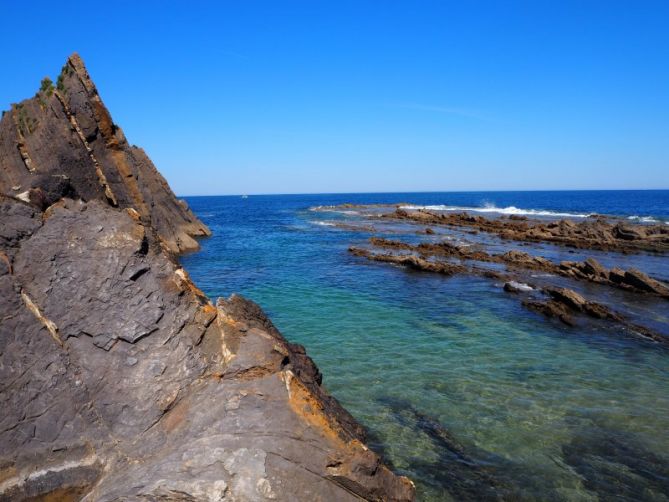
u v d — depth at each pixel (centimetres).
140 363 767
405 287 2561
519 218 6562
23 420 684
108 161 2120
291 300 2233
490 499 838
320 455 659
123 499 571
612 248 4031
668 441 1041
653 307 2219
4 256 768
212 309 856
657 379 1381
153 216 3709
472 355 1546
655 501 847
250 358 781
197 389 747
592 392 1282
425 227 5981
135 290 819
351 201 17988
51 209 864
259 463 620
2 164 1762
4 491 637
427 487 862
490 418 1123
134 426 714
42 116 1831
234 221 7775
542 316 2028
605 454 987
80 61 2030
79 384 732
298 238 4959
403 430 1059
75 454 684
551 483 888
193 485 589
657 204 12338
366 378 1336
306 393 737
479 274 2920
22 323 734
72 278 802
